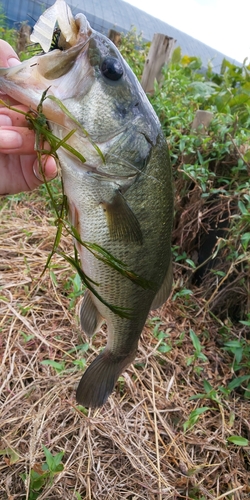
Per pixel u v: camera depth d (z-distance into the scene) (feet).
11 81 0.76
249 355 1.71
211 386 1.62
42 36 0.75
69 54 0.79
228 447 1.45
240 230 1.88
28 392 1.40
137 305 1.08
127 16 7.71
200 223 2.11
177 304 2.04
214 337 1.93
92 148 0.85
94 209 0.91
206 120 2.34
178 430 1.47
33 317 1.71
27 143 0.79
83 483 1.21
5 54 0.87
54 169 0.95
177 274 2.23
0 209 2.47
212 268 2.18
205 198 2.15
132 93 0.89
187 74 4.12
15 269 1.98
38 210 2.54
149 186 0.95
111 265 0.91
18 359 1.53
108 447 1.34
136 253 0.99
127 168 0.90
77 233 0.87
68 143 0.83
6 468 1.20
